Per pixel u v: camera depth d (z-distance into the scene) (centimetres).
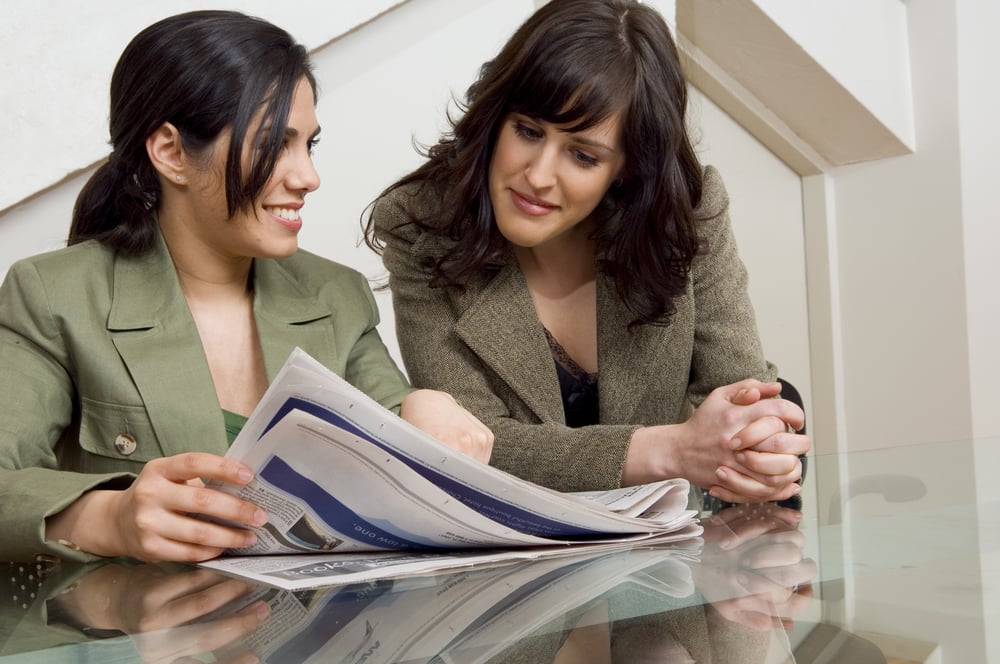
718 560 77
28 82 176
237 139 111
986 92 295
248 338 125
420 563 78
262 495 81
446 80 226
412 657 51
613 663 49
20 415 109
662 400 155
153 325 116
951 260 302
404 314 152
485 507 84
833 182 329
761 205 330
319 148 212
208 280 122
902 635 53
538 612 60
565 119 124
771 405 113
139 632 59
